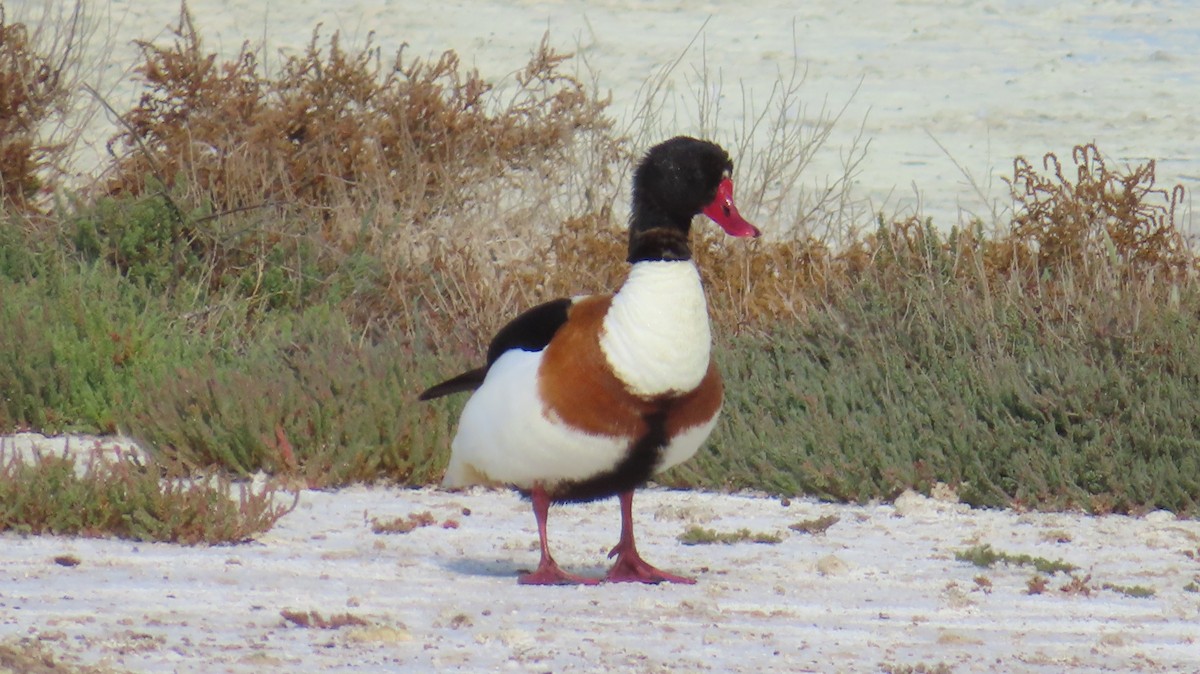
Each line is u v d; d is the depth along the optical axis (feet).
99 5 109.60
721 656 25.88
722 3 128.16
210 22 109.70
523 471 29.71
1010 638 27.63
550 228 54.34
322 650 25.46
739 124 86.79
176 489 34.32
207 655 24.79
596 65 102.32
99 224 51.24
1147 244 50.19
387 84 57.16
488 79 91.86
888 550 34.19
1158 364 42.37
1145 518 37.47
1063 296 46.29
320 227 52.54
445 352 45.24
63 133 62.95
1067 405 40.88
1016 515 37.76
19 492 33.22
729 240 51.75
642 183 28.84
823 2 129.59
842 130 87.86
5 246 50.42
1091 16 124.06
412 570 31.60
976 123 90.63
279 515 34.50
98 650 24.71
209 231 50.85
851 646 26.76
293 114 55.21
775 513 37.83
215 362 45.93
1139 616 29.30
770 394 43.24
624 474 29.32
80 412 43.21
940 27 119.75
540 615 28.30
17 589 28.58
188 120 55.57
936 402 41.50
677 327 28.32
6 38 58.49
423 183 53.62
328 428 40.29
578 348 28.48
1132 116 91.81
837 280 49.34
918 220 51.49
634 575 31.12
